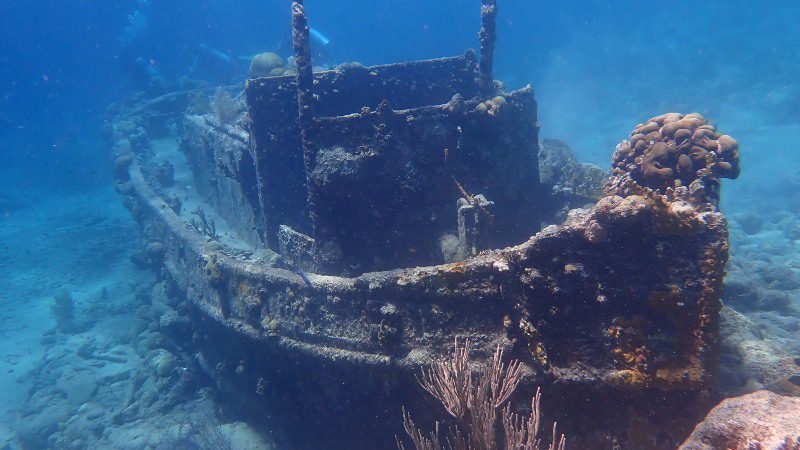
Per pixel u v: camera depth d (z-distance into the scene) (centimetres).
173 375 1171
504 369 500
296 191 898
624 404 458
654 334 444
